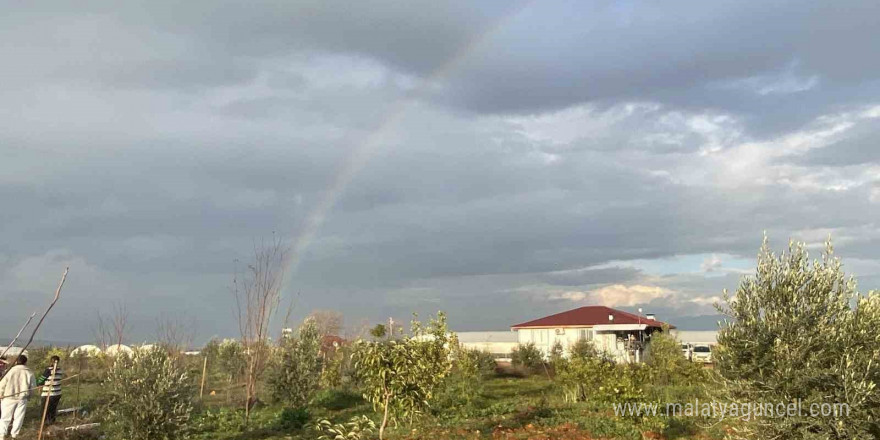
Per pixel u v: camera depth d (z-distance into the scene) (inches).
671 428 622.2
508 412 711.7
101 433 585.9
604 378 768.9
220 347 1214.9
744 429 374.3
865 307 360.5
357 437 550.6
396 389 520.4
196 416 675.4
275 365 794.8
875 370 335.9
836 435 337.1
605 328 1852.9
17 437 552.4
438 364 549.6
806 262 374.6
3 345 160.7
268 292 795.4
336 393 869.8
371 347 528.4
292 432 633.0
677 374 1000.9
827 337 349.7
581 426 617.9
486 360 1315.2
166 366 540.7
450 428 601.3
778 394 354.0
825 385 343.6
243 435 615.8
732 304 381.7
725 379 374.9
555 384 1040.8
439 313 568.1
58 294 167.8
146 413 512.4
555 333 2007.9
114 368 558.3
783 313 361.7
